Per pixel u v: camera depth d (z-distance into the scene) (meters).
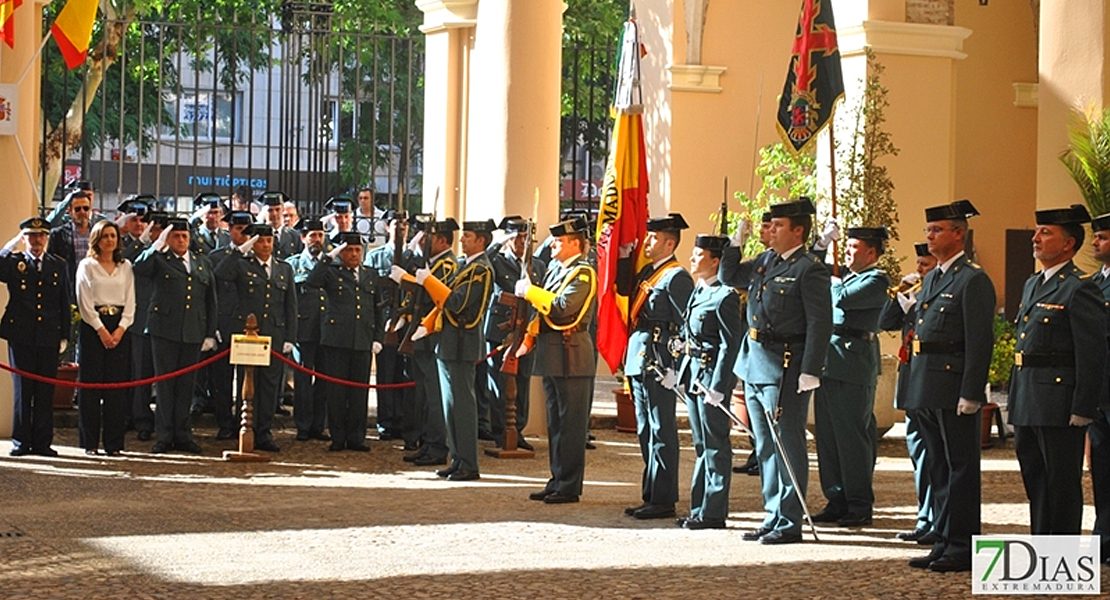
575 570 9.52
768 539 10.63
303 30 22.28
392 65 22.48
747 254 18.98
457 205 19.80
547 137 17.30
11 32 16.11
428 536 10.82
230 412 16.50
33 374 14.61
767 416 10.70
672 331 11.70
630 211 13.19
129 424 16.95
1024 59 25.66
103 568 9.45
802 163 19.61
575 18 30.98
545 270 16.83
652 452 11.86
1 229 15.90
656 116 24.17
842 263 16.41
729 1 23.91
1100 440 10.12
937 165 18.28
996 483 13.89
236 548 10.23
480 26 17.67
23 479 13.33
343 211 18.08
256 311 15.95
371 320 16.39
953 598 8.73
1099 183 14.51
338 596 8.70
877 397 16.91
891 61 18.09
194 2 30.00
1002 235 25.66
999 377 16.81
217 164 37.88
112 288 14.94
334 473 14.29
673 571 9.52
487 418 17.23
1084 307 9.26
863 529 11.42
